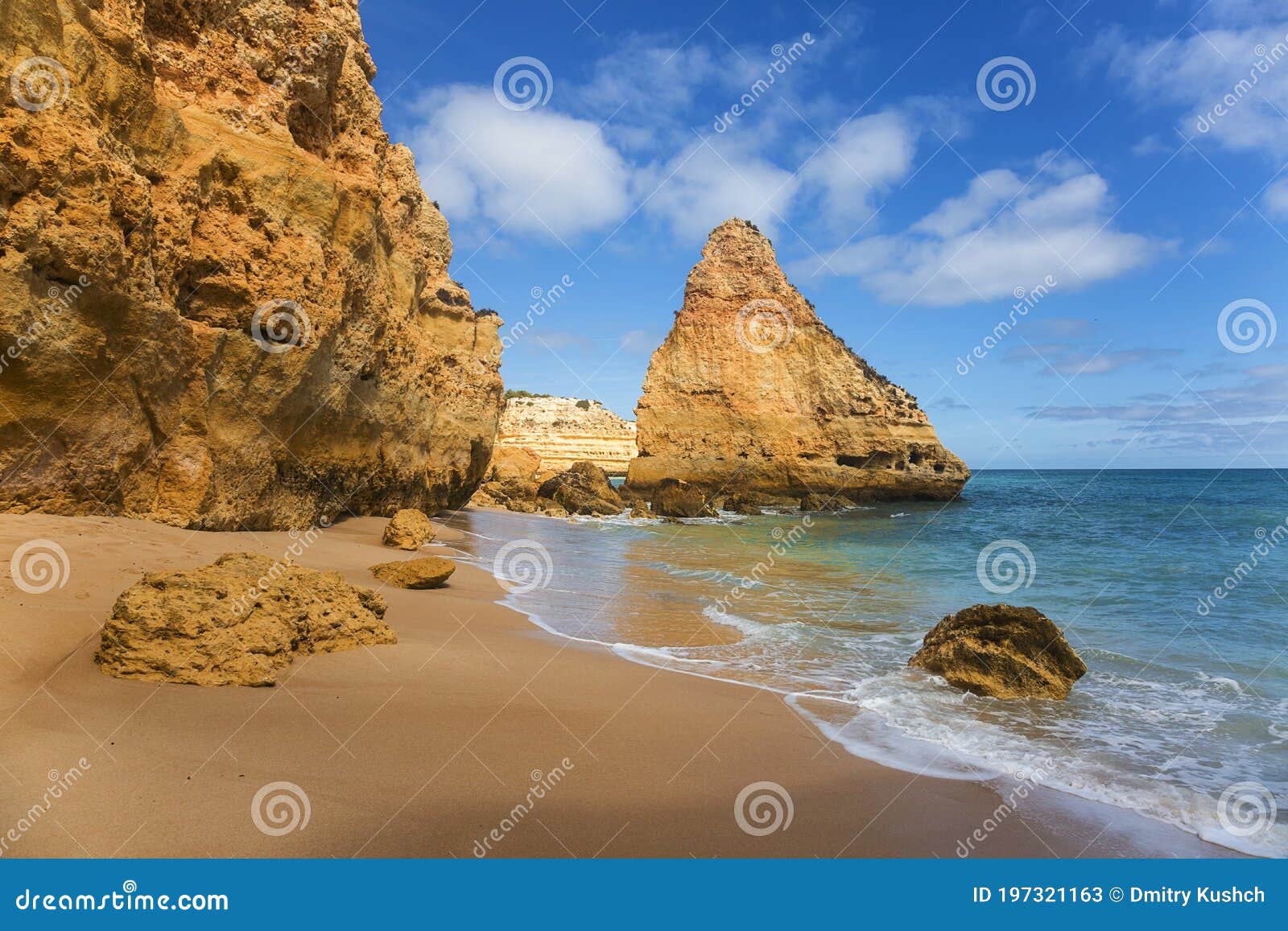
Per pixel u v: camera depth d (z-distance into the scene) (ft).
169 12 46.03
